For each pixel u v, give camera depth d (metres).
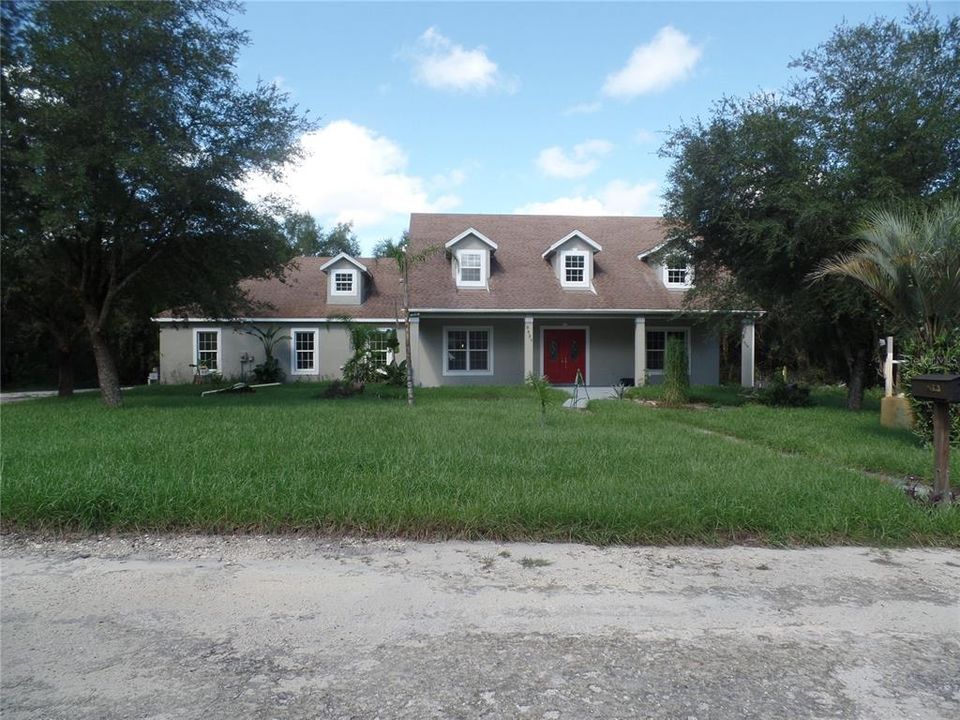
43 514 4.99
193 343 23.83
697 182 13.59
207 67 11.99
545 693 2.85
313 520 5.01
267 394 17.44
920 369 8.24
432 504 5.20
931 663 3.13
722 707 2.75
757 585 4.07
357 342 20.88
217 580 4.10
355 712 2.71
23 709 2.71
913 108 11.41
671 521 4.93
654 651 3.23
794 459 7.52
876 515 5.11
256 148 12.64
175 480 5.66
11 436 8.57
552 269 22.16
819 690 2.88
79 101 11.17
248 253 14.19
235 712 2.70
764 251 13.05
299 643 3.30
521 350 21.84
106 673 3.01
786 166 12.42
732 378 25.23
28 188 10.66
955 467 7.04
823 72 12.95
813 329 15.17
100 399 15.79
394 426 9.62
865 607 3.76
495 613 3.66
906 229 8.33
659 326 22.02
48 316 17.72
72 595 3.86
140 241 12.88
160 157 11.02
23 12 10.94
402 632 3.43
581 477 6.27
